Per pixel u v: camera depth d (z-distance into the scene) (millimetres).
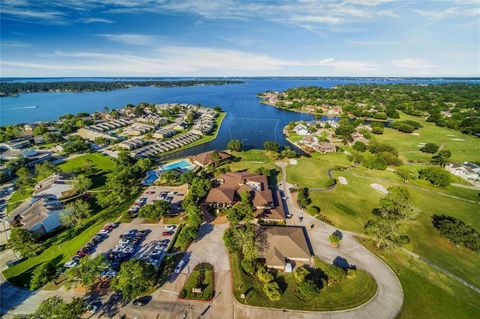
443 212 85125
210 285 55562
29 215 77312
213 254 65312
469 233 66625
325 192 98188
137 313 49438
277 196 92250
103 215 82938
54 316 43500
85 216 81875
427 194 97438
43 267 56469
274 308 50562
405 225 71250
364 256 65062
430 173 104625
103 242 70188
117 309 50219
